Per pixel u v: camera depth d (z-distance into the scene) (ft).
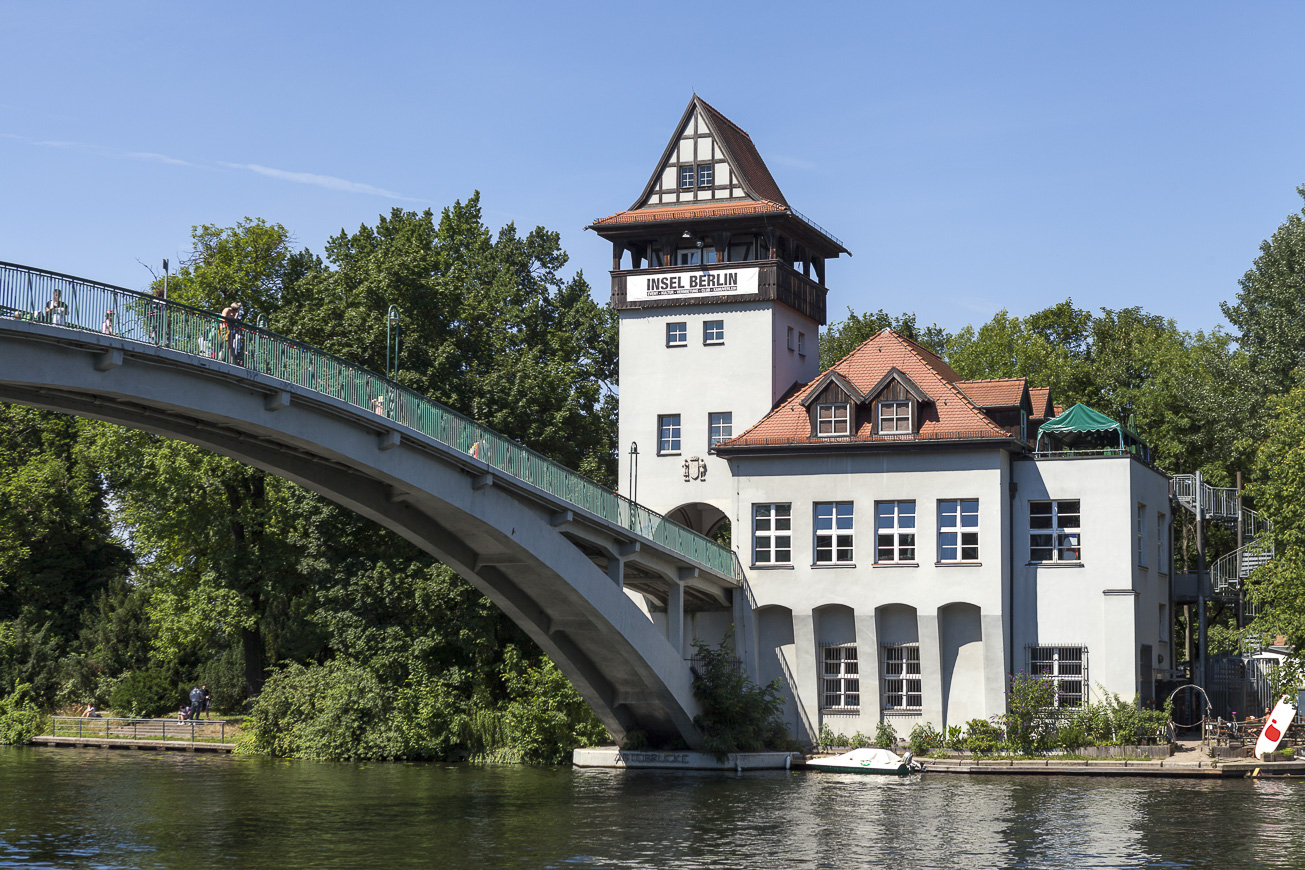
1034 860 82.94
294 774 136.36
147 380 89.45
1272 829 95.20
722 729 142.31
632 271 167.63
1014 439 145.59
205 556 187.11
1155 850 86.43
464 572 123.75
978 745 141.59
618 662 136.56
